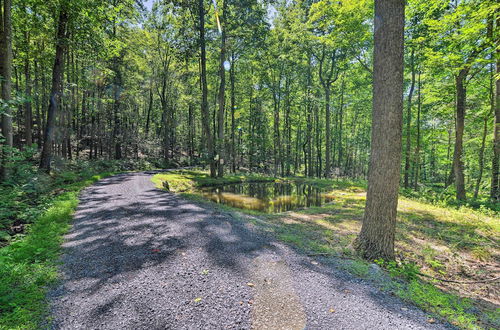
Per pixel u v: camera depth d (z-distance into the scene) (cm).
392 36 404
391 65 409
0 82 796
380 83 421
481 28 835
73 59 1792
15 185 708
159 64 2817
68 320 242
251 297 286
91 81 1989
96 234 507
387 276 353
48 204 673
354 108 2802
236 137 3272
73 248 431
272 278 334
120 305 269
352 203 1066
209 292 296
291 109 2605
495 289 363
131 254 410
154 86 2950
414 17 1348
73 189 1007
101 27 1227
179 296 287
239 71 2580
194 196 1011
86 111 2308
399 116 414
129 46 2283
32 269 340
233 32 1662
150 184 1288
